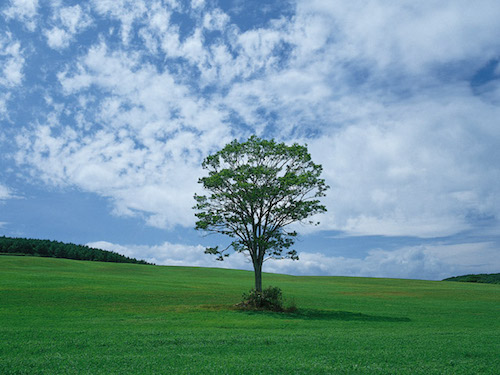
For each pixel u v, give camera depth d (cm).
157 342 1916
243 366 1406
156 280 7488
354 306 4731
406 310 4400
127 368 1379
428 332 2503
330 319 3397
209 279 8981
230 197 4194
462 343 1992
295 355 1644
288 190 4125
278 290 4066
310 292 6594
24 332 2202
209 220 4228
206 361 1503
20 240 16500
